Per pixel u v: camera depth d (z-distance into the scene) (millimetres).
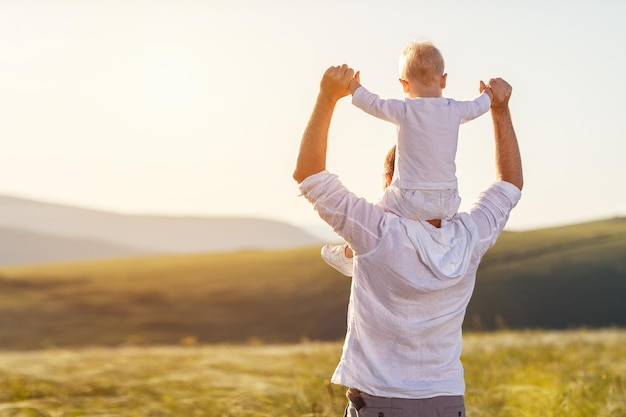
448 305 3084
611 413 6324
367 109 3070
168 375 8789
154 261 106938
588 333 20984
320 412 6039
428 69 3113
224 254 109312
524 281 68312
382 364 3070
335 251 3336
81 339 61969
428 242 3023
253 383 7879
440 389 3059
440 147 2986
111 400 7312
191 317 70062
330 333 63719
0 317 69812
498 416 6191
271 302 73188
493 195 3307
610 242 77938
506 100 3363
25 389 7977
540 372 8773
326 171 3113
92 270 100312
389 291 3051
